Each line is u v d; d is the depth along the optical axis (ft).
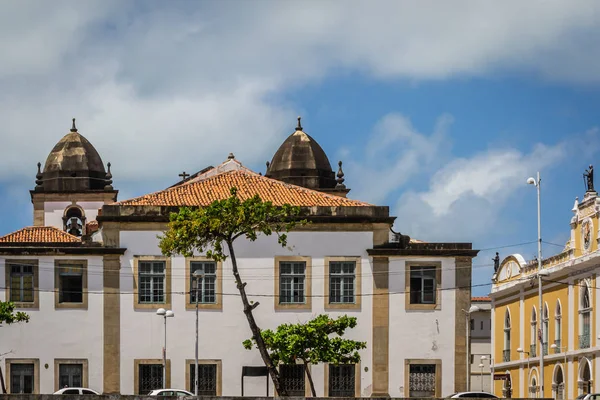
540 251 234.79
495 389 304.09
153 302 201.57
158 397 154.30
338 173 288.51
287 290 202.69
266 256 202.59
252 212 182.09
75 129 306.96
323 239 203.21
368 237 203.51
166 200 208.95
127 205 203.31
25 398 152.46
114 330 200.54
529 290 273.54
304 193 214.48
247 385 199.93
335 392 200.13
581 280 238.07
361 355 201.05
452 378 200.95
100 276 201.77
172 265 201.98
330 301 202.39
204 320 201.05
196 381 192.13
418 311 202.08
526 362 273.33
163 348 199.00
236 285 201.77
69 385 199.72
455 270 203.10
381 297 202.08
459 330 202.18
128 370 199.93
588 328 234.99
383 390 200.23
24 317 194.90
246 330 201.05
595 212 229.25
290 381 199.62
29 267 201.36
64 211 295.48
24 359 199.41
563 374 247.29
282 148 291.17
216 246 183.01
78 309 200.85
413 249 202.80
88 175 298.35
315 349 185.57
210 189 216.13
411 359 201.16
